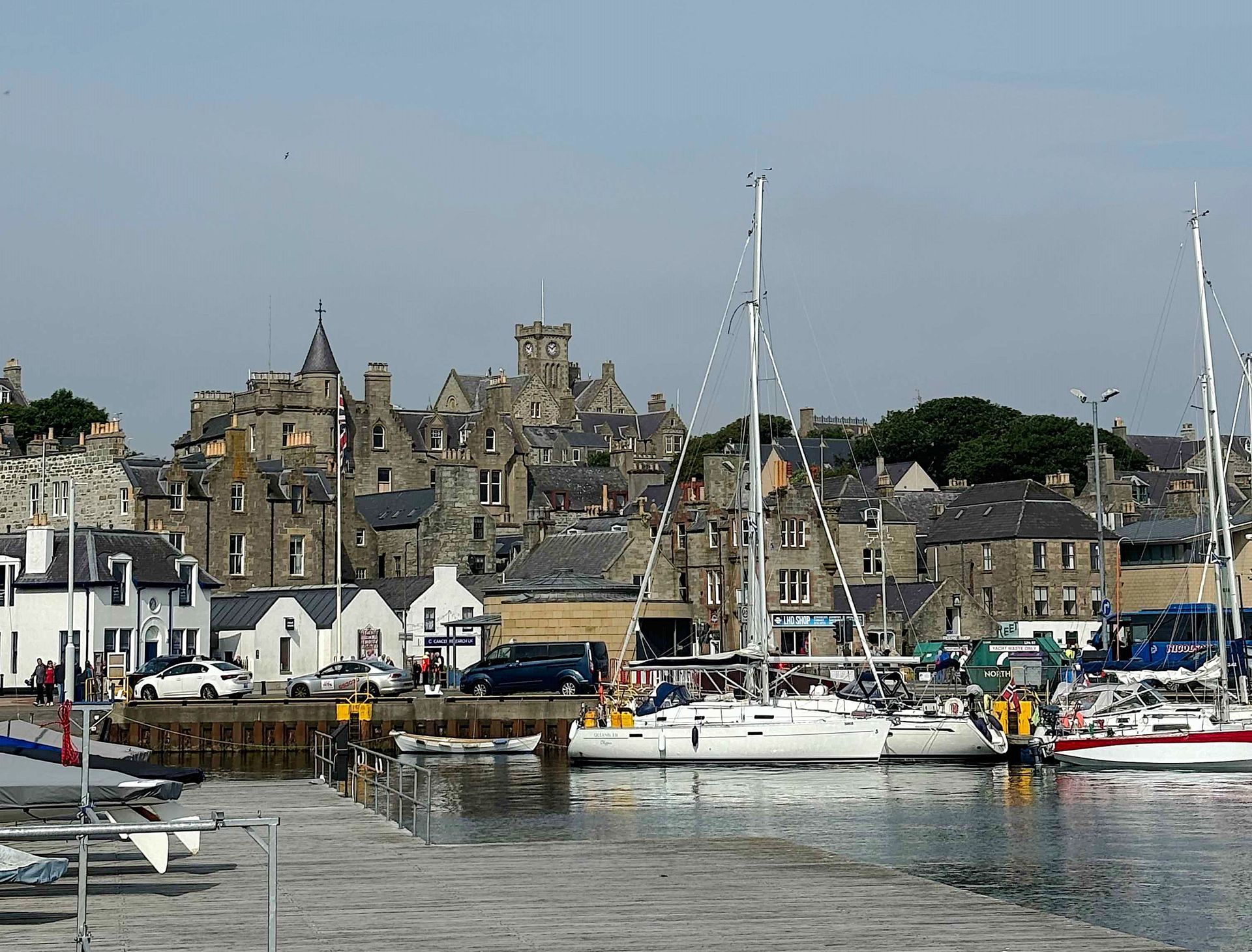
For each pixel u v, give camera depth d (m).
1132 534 141.62
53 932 28.09
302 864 36.41
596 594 111.75
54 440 163.62
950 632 128.00
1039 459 191.25
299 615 114.19
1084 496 154.38
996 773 68.31
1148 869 43.22
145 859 35.88
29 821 31.16
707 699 77.00
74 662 93.06
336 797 51.56
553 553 123.31
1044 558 139.50
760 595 76.31
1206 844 47.84
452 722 86.00
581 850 38.84
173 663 97.06
